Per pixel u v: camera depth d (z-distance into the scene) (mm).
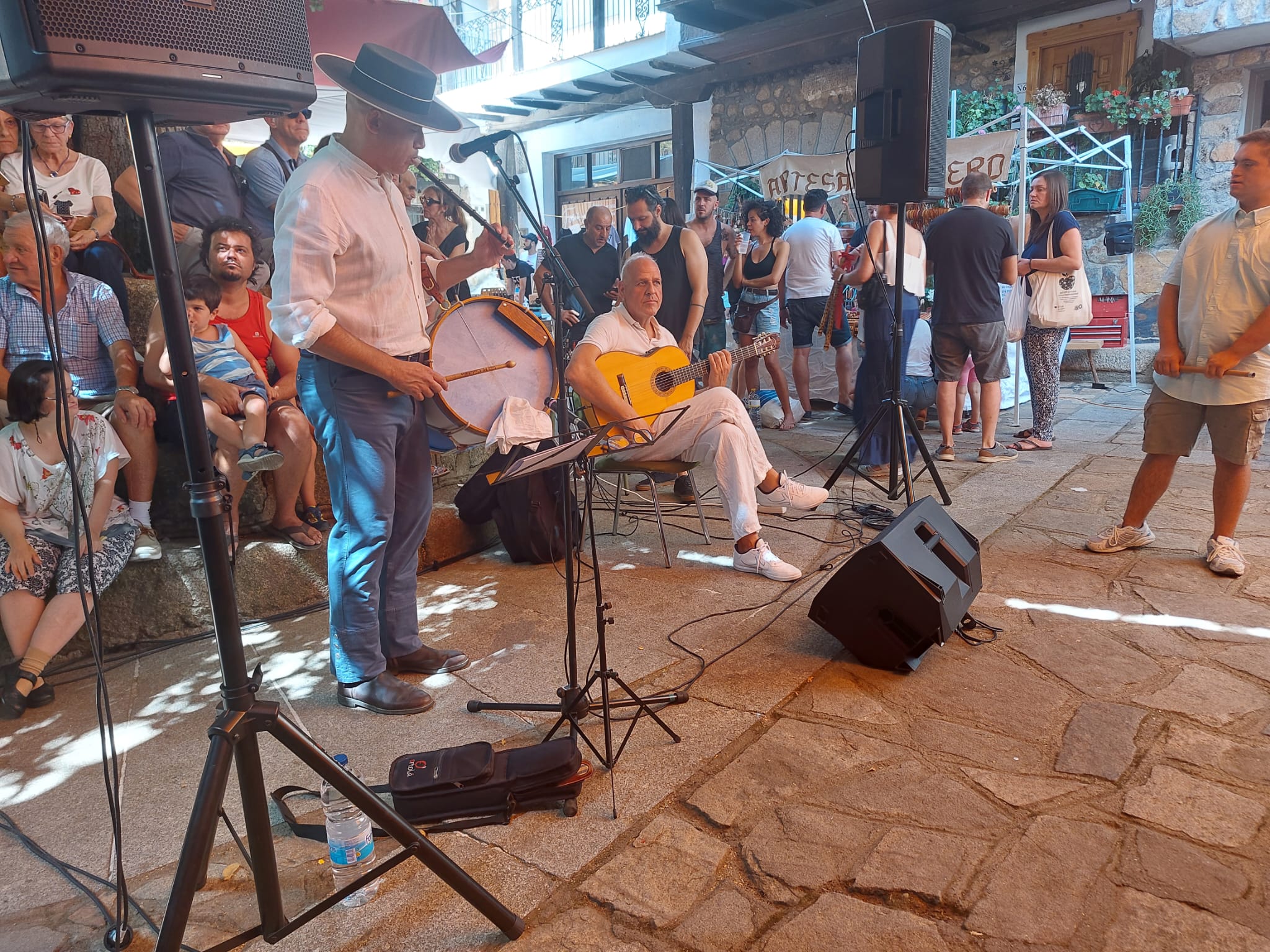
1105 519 4363
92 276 3623
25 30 1242
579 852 2053
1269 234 3264
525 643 3191
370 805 1631
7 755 2539
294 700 2830
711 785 2281
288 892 1948
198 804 1454
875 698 2719
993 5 8477
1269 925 1752
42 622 2830
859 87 4391
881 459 5227
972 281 5262
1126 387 8320
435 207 6531
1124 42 8383
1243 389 3414
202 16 1367
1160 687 2725
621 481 4324
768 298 6820
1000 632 3156
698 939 1771
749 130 11008
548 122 13242
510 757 2254
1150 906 1812
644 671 2939
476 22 13938
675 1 9234
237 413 3371
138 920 1869
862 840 2049
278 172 4367
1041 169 8852
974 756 2385
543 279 5238
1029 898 1845
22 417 2842
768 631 3221
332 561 2723
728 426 3783
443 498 4359
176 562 3275
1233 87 8164
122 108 1373
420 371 2596
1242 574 3555
